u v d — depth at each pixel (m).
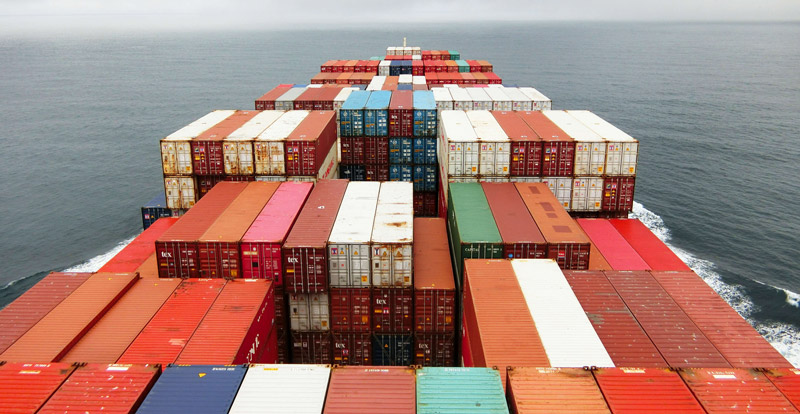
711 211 70.88
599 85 183.62
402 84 77.56
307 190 38.31
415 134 52.91
